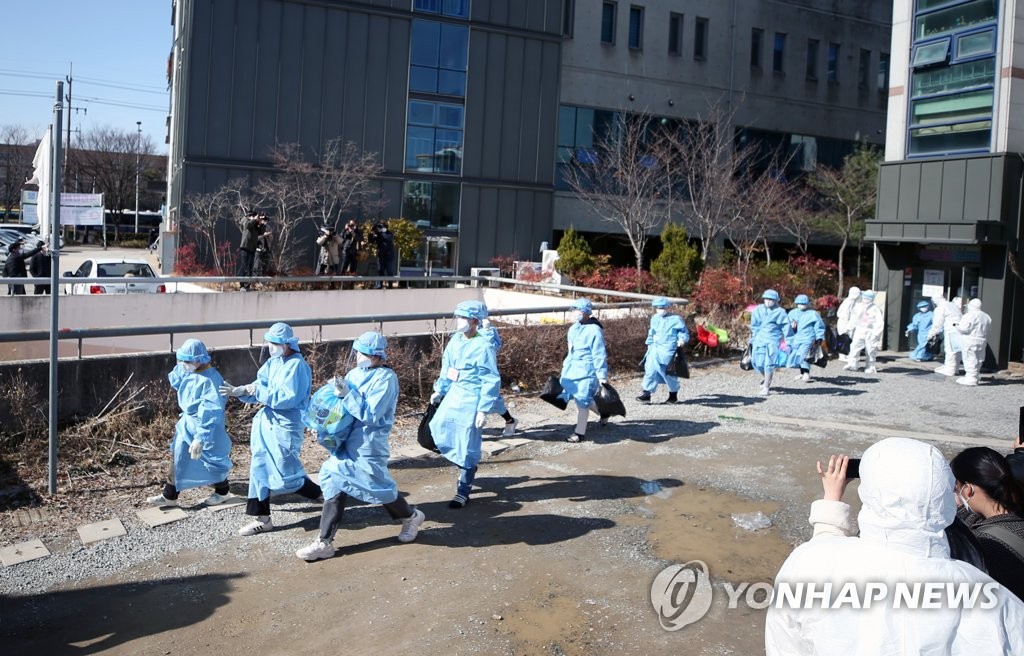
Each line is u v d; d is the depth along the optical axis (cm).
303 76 2677
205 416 685
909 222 1850
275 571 591
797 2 3569
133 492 739
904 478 236
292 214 2617
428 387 1145
